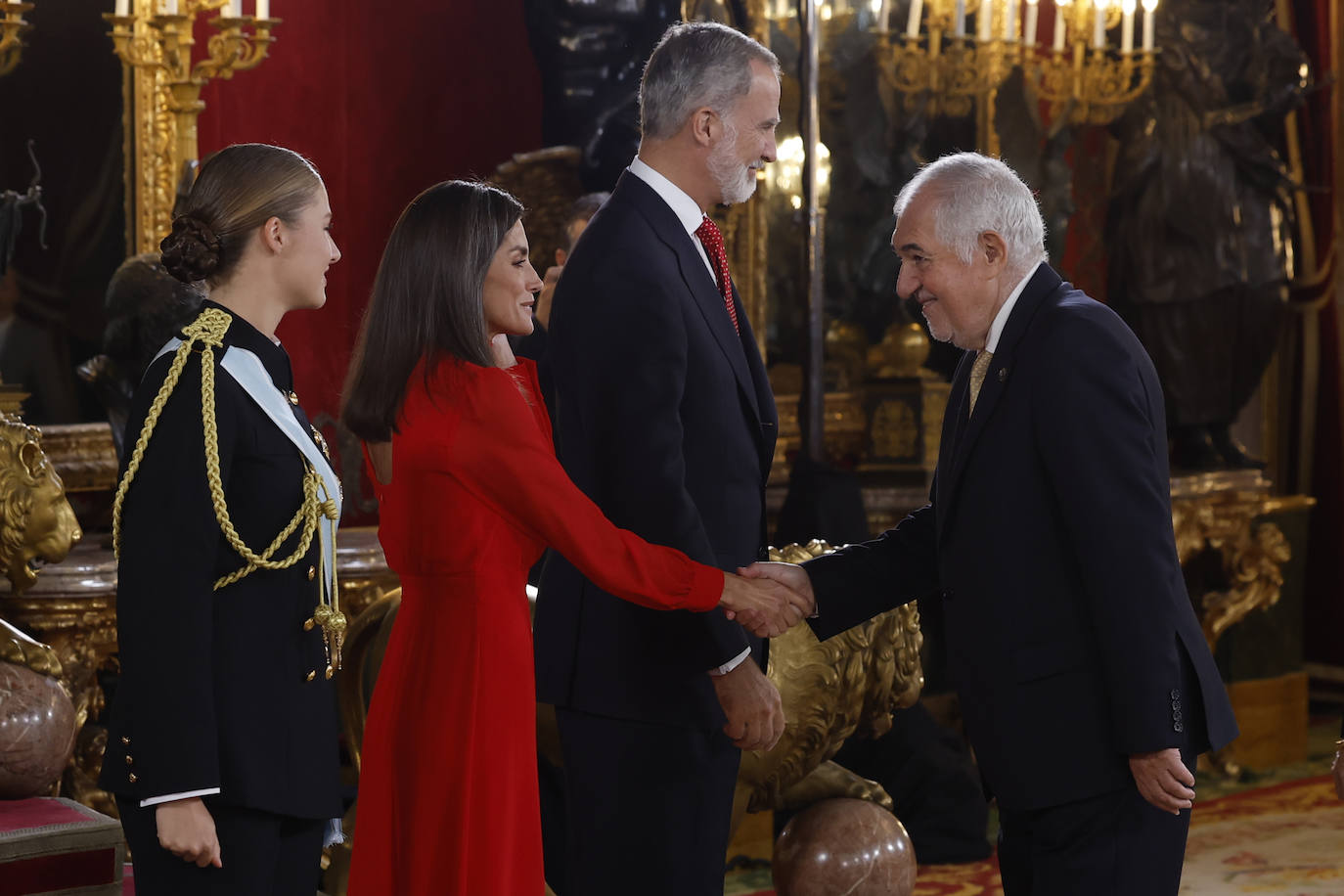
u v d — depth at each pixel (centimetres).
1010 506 410
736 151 443
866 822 570
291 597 375
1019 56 1115
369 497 920
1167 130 1092
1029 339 413
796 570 473
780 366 1037
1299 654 1127
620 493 420
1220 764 1066
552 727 526
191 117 808
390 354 392
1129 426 396
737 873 841
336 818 390
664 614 434
